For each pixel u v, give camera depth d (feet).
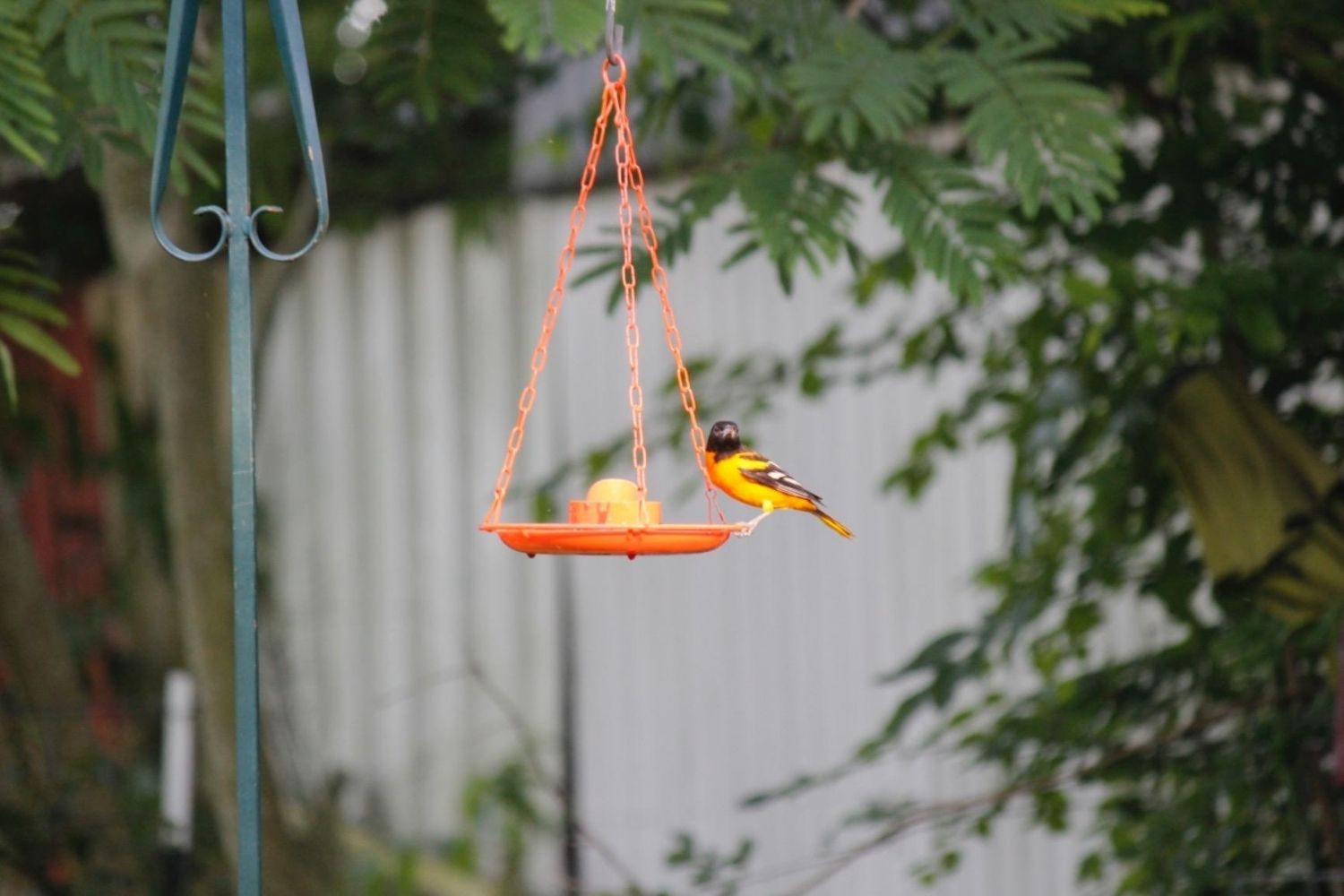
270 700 58.95
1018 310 46.14
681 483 57.16
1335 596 29.78
